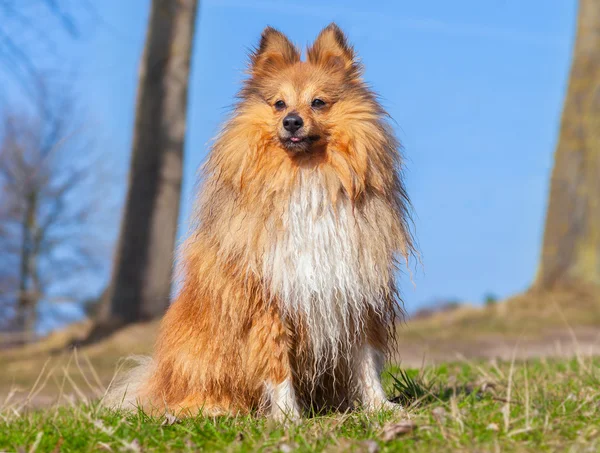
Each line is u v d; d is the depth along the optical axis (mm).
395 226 2045
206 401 2066
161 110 4422
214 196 2053
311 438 1867
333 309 2010
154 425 1942
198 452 1847
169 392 2111
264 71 2141
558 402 2012
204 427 1932
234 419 1985
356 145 2025
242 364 2025
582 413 1936
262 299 1998
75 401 2348
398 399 2125
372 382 2055
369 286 2012
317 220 2000
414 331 4066
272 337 2000
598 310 4141
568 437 1837
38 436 1874
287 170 2016
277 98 2057
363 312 2029
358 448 1823
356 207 2016
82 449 1880
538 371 2410
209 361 2051
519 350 3381
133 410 2096
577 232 4387
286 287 1987
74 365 3422
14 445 1892
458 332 3941
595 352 3164
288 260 1991
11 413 2199
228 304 2014
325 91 2055
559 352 2789
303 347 2021
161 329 2150
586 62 4414
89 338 4238
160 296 4398
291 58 2158
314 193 2006
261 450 1833
